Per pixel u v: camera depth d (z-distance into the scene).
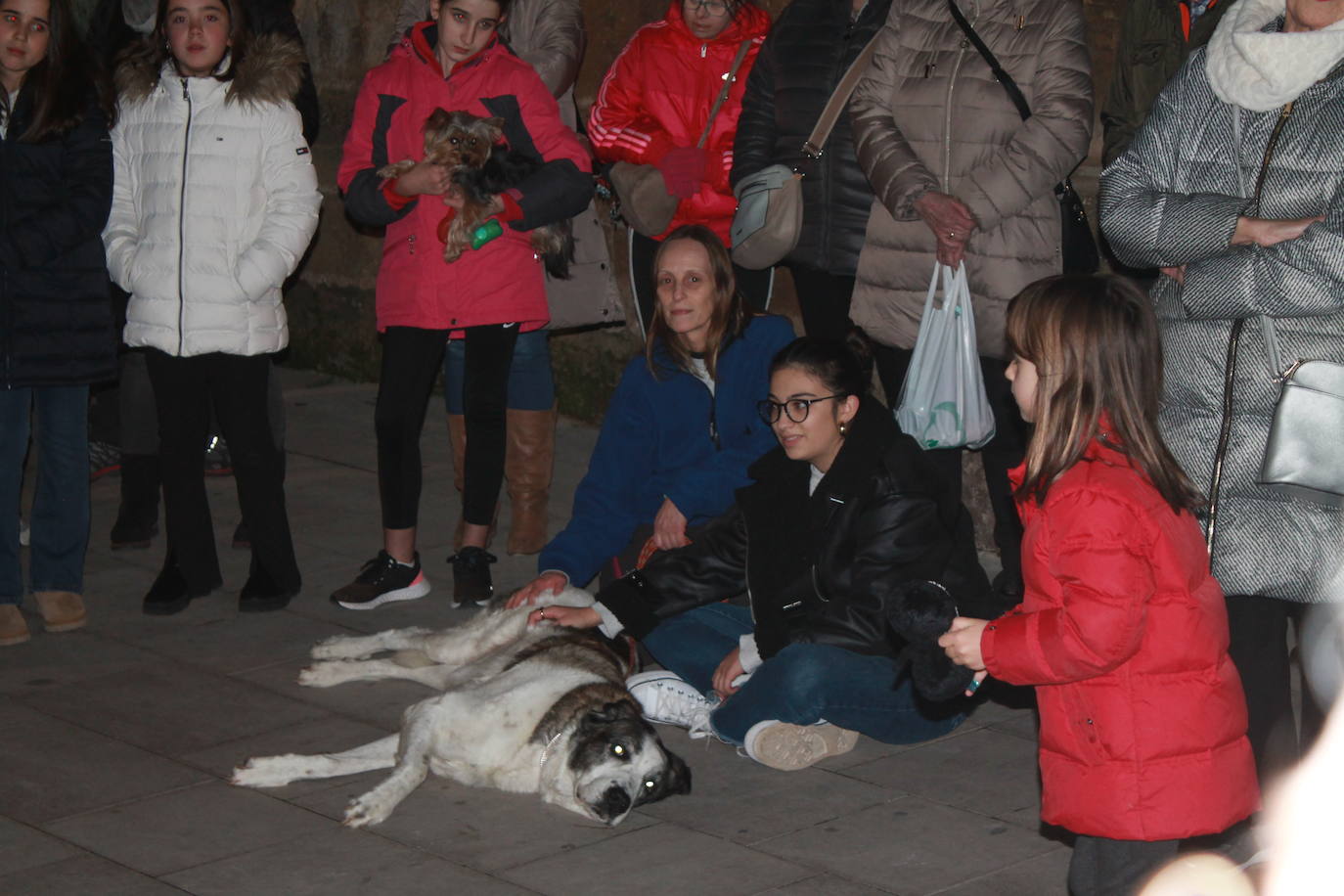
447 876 3.81
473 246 5.48
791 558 4.48
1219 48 3.74
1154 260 3.78
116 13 6.44
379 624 5.64
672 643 4.87
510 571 6.22
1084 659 2.91
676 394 5.01
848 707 4.38
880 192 5.40
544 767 4.22
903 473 4.36
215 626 5.59
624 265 8.10
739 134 5.93
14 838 3.99
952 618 3.11
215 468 7.50
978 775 4.43
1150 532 2.93
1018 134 5.23
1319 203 3.61
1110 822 2.98
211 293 5.39
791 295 7.45
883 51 5.46
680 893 3.74
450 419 6.41
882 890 3.76
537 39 6.37
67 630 5.49
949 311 5.27
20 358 5.11
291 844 3.97
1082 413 2.96
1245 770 3.05
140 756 4.50
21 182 5.04
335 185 9.30
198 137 5.34
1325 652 3.80
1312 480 3.59
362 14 9.03
